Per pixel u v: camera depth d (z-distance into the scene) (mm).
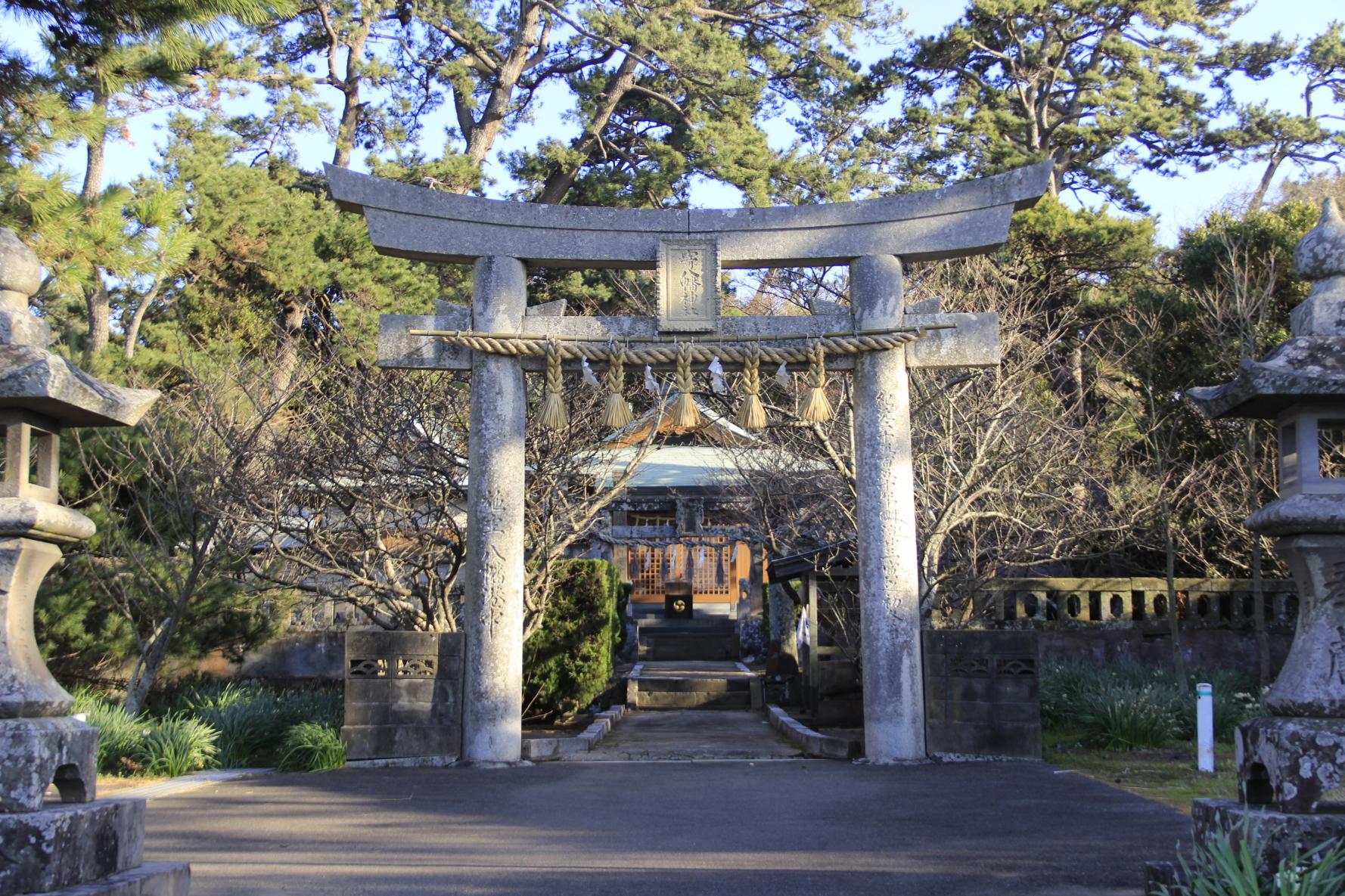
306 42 30531
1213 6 30656
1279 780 5098
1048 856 7129
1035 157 27703
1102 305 23500
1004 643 11695
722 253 12156
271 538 14250
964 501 14500
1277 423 5887
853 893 6312
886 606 11750
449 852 7359
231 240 22547
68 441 15258
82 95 10492
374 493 14344
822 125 31547
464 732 11719
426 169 26703
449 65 28453
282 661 18375
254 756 12203
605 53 31844
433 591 14812
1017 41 30578
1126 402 18406
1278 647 17031
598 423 15953
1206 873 5082
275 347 18625
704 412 20844
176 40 10164
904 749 11555
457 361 12203
